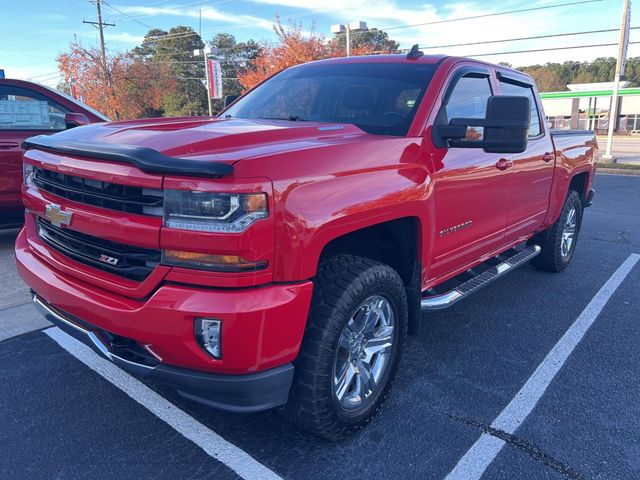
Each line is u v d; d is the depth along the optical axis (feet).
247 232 6.89
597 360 12.36
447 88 11.30
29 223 10.53
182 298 7.04
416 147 10.00
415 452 8.91
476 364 12.06
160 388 10.71
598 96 153.17
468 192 11.57
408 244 10.27
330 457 8.73
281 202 7.20
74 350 12.19
